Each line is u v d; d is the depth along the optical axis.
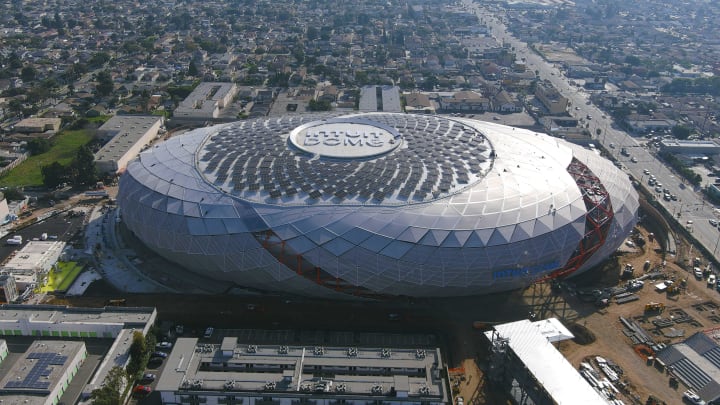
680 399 105.75
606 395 105.00
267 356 103.12
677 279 142.12
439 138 151.88
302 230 117.06
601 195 136.50
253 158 139.12
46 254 142.38
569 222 124.94
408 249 115.12
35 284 130.00
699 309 131.25
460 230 117.25
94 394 96.62
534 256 119.69
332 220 118.00
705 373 109.00
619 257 150.62
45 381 98.88
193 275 135.75
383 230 116.38
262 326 120.44
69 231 157.12
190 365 100.56
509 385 105.88
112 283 133.88
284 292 130.38
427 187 126.06
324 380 98.38
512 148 147.88
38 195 180.62
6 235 154.25
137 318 116.12
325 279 120.62
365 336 118.00
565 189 132.12
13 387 97.31
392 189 125.44
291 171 132.50
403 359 103.69
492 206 122.19
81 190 184.88
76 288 132.00
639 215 173.12
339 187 126.25
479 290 125.81
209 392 95.38
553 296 133.12
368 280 116.88
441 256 115.44
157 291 131.25
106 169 194.38
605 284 138.88
